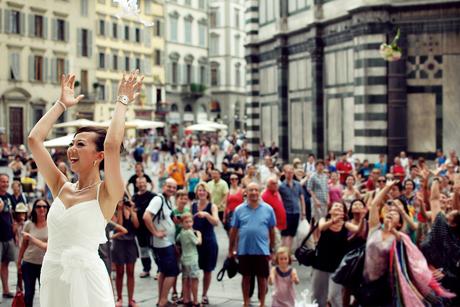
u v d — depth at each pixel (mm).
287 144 43531
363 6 33000
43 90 77062
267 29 46531
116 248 15680
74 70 81375
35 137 6324
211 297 17062
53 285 5832
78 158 6031
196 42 114500
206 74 117562
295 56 42344
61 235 5797
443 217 13281
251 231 15188
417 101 33094
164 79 103000
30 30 75125
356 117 34125
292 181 21203
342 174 30641
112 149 5863
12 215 18078
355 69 34062
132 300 15820
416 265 12469
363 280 12938
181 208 16172
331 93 38094
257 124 49000
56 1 78250
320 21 38438
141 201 18172
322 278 14273
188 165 46312
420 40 32781
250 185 15352
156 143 82625
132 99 6078
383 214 15609
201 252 16219
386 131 33281
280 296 14234
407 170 30859
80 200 5871
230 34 119812
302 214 21250
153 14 99562
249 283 15430
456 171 25703
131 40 92500
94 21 84250
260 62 48094
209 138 88125
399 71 33031
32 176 37375
